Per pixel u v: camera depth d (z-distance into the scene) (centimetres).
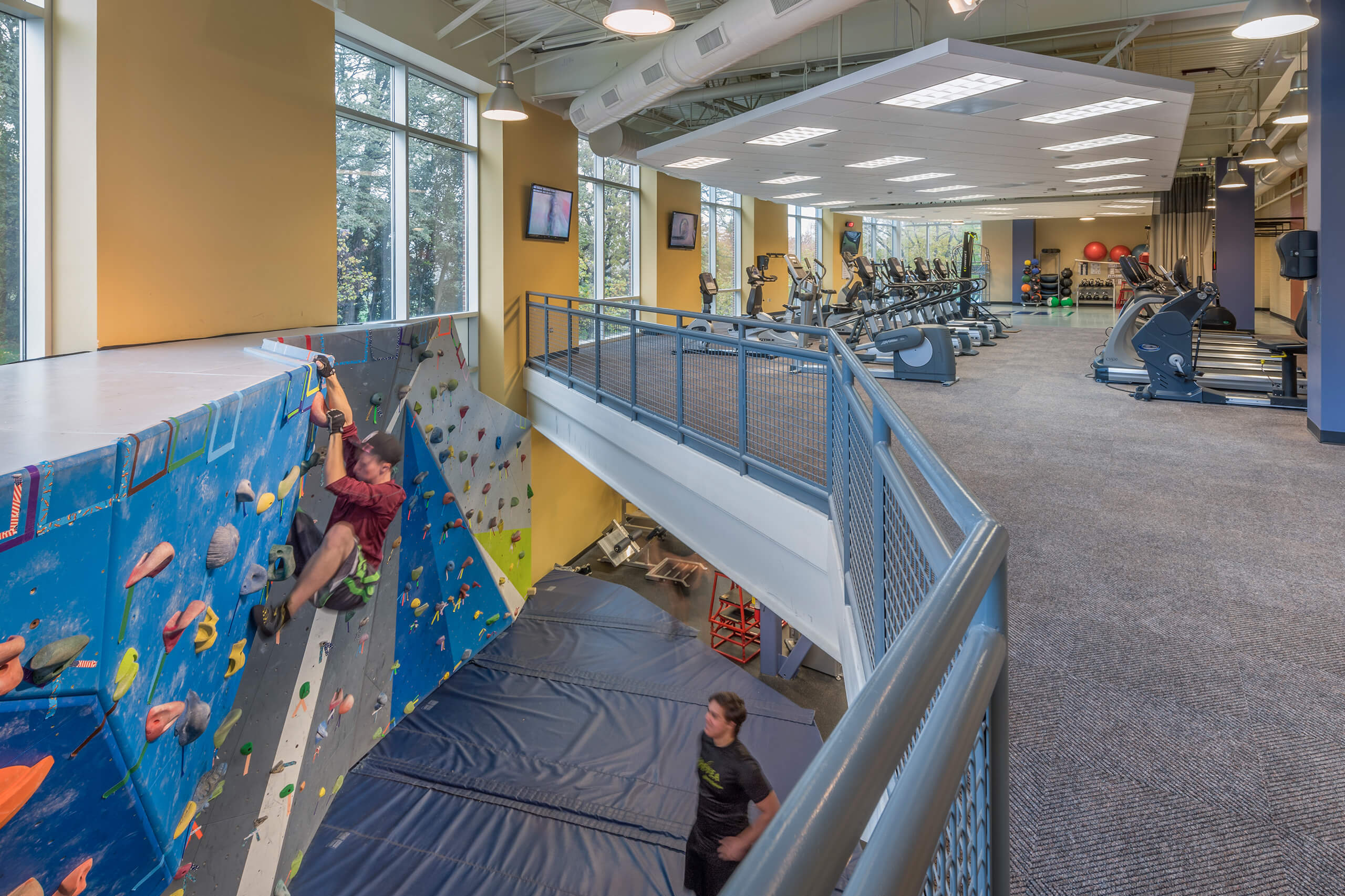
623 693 637
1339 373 454
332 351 482
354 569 468
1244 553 289
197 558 243
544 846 462
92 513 181
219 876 324
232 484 264
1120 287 1927
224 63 518
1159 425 519
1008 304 2234
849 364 240
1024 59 466
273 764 376
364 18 642
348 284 705
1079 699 195
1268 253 1794
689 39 561
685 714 608
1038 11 620
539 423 891
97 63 429
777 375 454
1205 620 236
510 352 898
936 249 2278
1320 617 236
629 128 956
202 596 252
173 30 479
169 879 260
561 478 1025
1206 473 400
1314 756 170
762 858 35
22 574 161
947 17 656
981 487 380
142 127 460
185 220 493
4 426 202
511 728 585
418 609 592
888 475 155
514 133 878
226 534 264
